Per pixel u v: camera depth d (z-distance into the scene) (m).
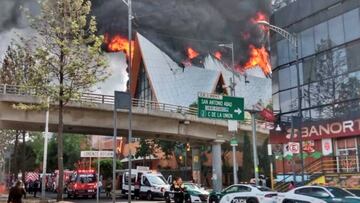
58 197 29.22
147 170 46.47
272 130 39.56
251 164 56.59
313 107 35.62
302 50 37.31
